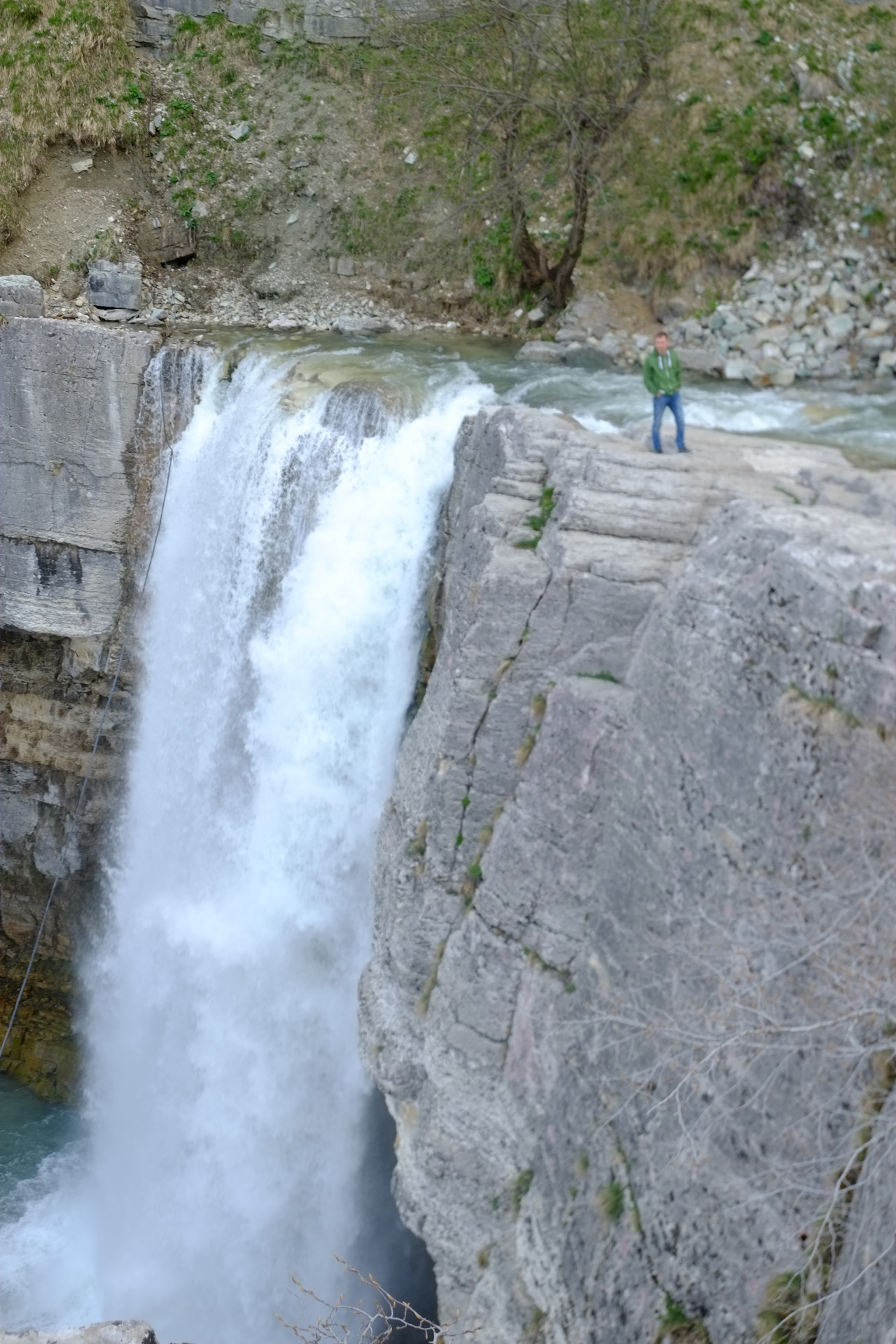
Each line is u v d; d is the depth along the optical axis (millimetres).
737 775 9516
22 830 24031
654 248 23984
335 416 18953
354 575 18406
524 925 12383
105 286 25969
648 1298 9695
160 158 27406
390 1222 16812
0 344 21406
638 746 10945
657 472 13188
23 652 23281
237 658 20516
